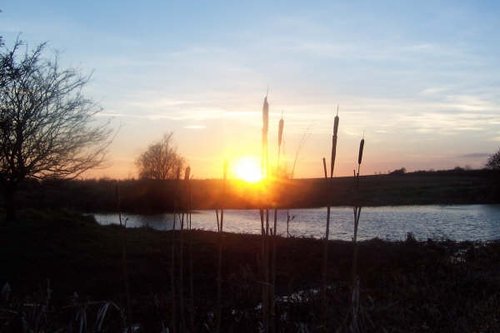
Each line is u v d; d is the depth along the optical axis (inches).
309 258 631.8
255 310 255.4
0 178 860.0
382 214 1844.2
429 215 1795.0
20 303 227.0
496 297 328.2
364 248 709.3
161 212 1852.9
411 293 329.7
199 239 778.8
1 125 819.4
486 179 3179.1
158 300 302.5
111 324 239.5
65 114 1020.5
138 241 756.6
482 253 649.6
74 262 615.2
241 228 1331.2
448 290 350.6
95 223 978.1
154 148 1877.5
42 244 699.4
